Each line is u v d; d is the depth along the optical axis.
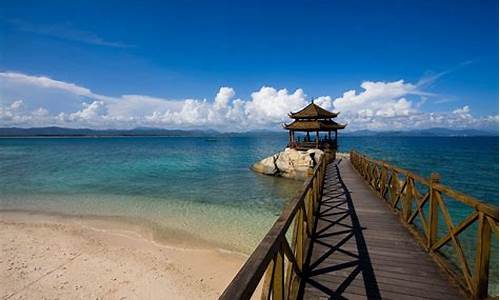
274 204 16.45
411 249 5.36
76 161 39.69
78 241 11.05
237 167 33.03
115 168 32.19
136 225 12.84
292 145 26.70
